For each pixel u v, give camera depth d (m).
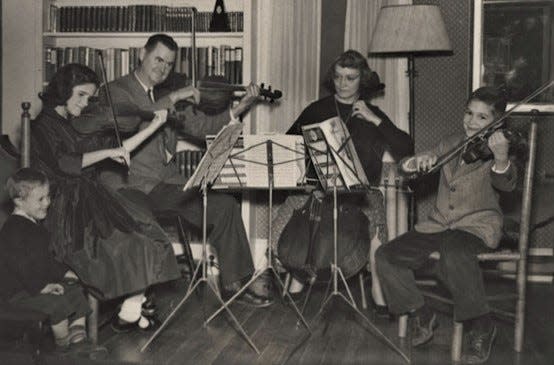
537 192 4.53
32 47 4.84
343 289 4.42
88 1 5.07
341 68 4.07
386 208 4.05
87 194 3.37
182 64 4.74
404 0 4.75
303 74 4.86
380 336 3.50
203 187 3.37
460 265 3.07
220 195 3.94
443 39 4.23
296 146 3.50
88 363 3.05
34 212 3.09
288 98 4.87
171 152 4.13
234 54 4.70
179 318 3.79
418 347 3.33
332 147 3.22
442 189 3.45
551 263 4.52
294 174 3.50
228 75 4.71
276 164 3.41
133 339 3.42
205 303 4.11
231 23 4.80
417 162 3.36
